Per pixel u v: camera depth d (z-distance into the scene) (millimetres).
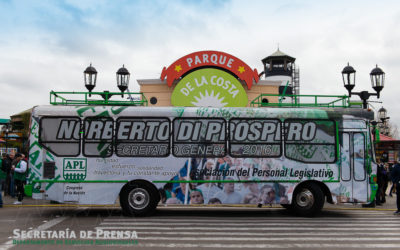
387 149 16578
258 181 9656
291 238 7074
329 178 9781
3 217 9617
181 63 16672
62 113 9641
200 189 9562
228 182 9602
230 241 6766
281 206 12438
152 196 9609
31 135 9555
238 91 16391
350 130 9977
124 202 9594
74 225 8367
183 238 6992
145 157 9586
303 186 9945
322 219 9602
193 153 9656
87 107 9703
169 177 9555
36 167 9469
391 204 13688
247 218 9633
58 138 9562
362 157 9906
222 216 9984
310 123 9922
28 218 9422
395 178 10891
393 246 6484
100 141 9594
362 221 9344
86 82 14734
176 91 16328
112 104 11195
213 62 16656
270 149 9773
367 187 9836
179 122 9742
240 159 9680
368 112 10062
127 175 9523
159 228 8039
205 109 9820
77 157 9523
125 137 9625
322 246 6441
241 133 9781
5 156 14508
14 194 14000
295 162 9766
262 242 6703
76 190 9453
